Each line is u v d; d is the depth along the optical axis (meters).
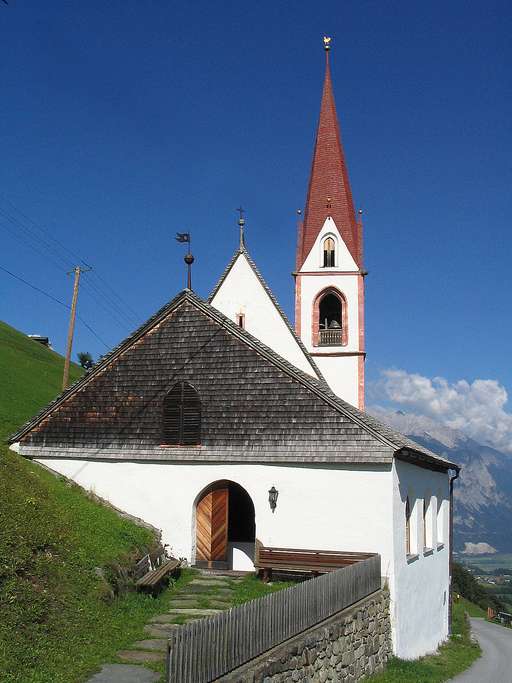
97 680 13.02
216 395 25.70
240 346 25.77
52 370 64.38
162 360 26.72
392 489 23.22
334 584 17.62
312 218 47.25
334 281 46.25
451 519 35.34
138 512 25.94
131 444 26.50
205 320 26.45
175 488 25.72
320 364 45.41
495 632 51.84
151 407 26.50
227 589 21.94
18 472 23.69
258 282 35.91
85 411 27.33
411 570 25.30
